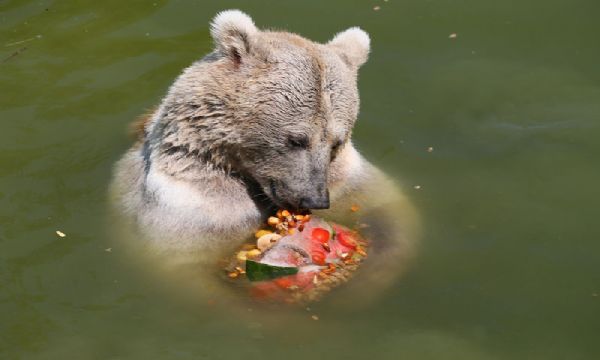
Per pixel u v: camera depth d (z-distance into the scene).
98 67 16.59
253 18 17.98
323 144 12.01
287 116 11.83
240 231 12.62
